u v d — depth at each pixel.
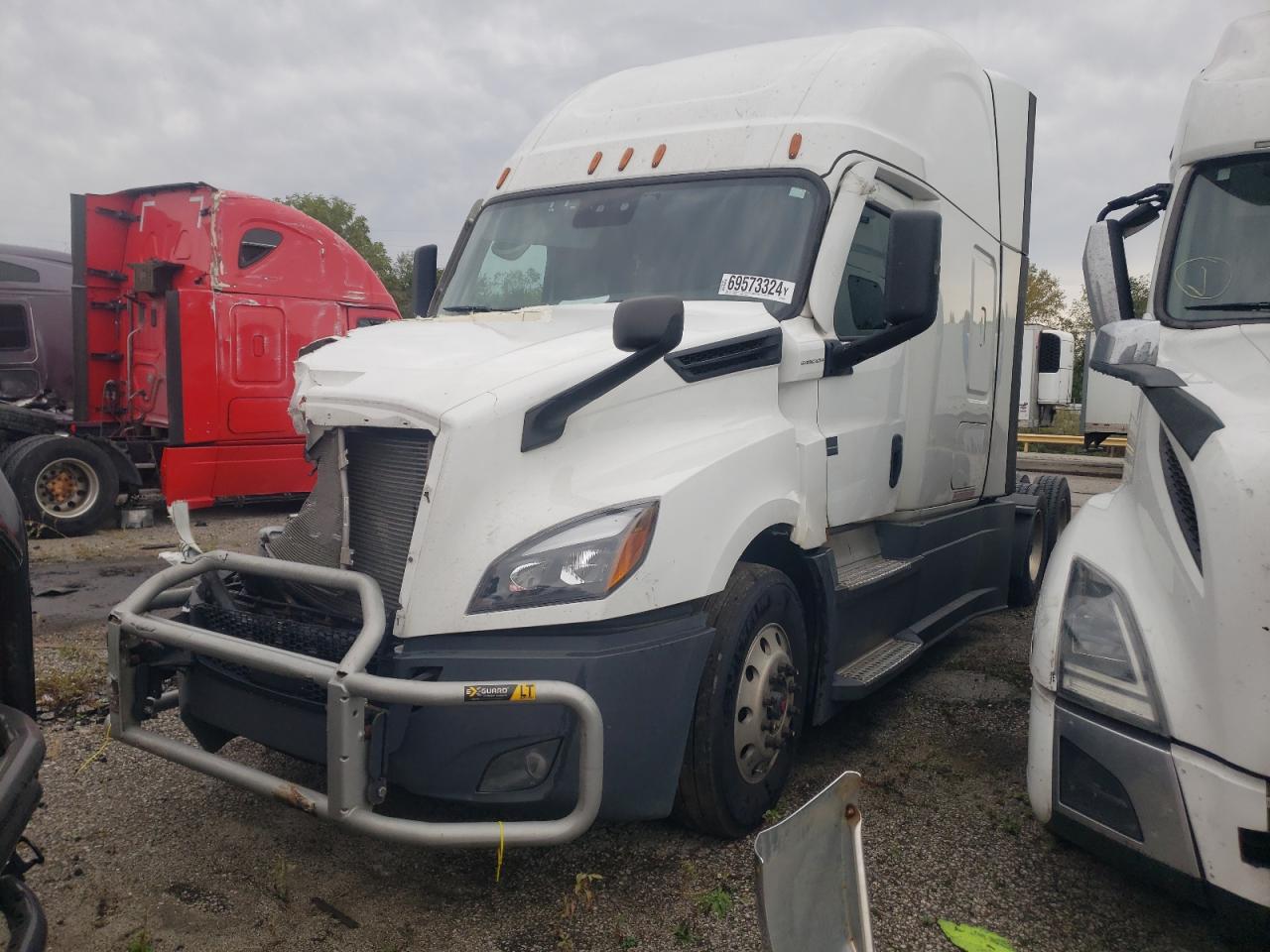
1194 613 2.77
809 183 4.25
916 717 4.95
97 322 10.74
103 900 3.15
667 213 4.46
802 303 4.09
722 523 3.37
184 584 3.61
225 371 9.99
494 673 2.90
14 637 2.45
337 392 3.29
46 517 9.30
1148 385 3.26
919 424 5.11
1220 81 4.03
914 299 3.87
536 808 2.95
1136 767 2.81
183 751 3.16
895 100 4.74
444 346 3.54
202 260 9.97
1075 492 15.20
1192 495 2.89
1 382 12.12
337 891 3.24
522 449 3.07
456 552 2.97
